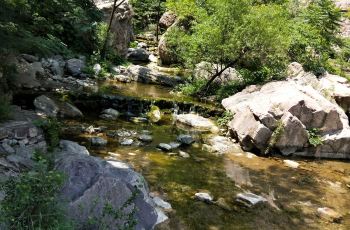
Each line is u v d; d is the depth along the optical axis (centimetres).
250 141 1232
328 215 842
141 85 1834
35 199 459
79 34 1927
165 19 2931
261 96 1437
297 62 1934
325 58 2120
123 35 2308
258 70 1820
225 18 1711
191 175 965
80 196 579
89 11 1695
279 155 1247
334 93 1584
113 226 570
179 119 1432
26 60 1536
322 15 2420
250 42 1714
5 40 920
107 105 1426
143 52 2436
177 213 752
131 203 602
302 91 1429
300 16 2562
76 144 926
